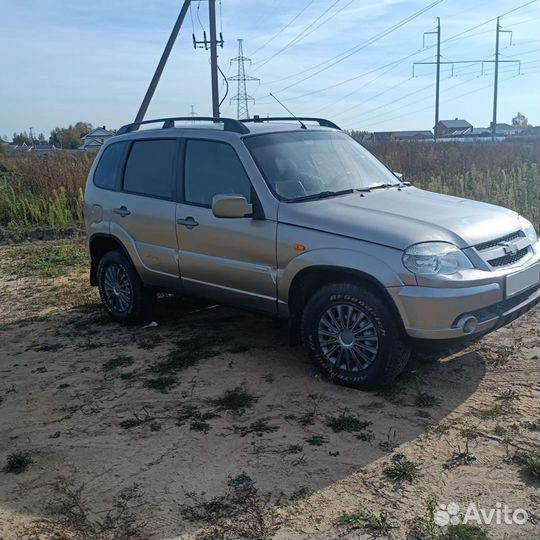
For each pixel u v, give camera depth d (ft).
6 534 10.28
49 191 49.39
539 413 13.15
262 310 16.63
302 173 16.98
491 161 60.80
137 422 13.97
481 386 14.65
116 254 21.02
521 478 10.93
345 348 14.79
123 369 17.25
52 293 26.25
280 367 16.56
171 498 11.01
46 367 17.83
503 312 14.21
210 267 17.46
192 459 12.26
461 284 13.37
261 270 16.10
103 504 10.98
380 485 10.98
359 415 13.56
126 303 21.03
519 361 15.93
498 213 16.05
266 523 10.16
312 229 14.97
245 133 17.43
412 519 10.00
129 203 19.97
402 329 13.80
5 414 14.96
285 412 13.97
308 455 12.09
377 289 14.08
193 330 20.16
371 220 14.58
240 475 11.48
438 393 14.42
